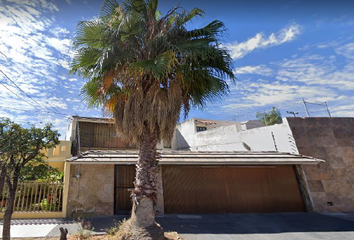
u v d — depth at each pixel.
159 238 5.04
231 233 6.65
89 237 5.60
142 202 5.27
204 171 10.15
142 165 5.57
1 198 8.14
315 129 12.19
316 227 7.52
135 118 5.53
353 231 7.07
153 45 5.64
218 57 6.13
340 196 10.67
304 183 10.73
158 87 5.80
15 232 6.04
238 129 16.06
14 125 5.13
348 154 11.66
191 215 8.95
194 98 6.82
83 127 15.71
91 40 5.66
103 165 9.18
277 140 12.85
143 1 6.15
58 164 12.00
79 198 8.43
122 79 6.00
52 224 6.95
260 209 9.94
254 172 10.57
